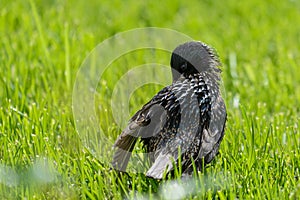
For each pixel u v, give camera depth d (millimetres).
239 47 34000
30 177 18641
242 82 29250
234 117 23453
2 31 34188
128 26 37438
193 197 18250
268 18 39938
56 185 18562
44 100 24469
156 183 18734
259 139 21484
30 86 26562
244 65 30812
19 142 20578
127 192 18781
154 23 38469
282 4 42969
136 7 41500
